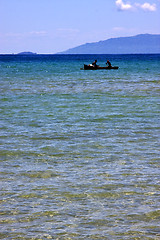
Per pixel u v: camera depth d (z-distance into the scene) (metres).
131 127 71.31
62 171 45.81
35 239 29.88
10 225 32.03
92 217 33.47
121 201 36.88
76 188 40.19
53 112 88.44
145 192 39.09
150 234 30.55
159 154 53.19
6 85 150.88
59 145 58.03
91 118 80.69
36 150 55.12
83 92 129.38
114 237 30.08
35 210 34.81
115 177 43.66
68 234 30.59
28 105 99.06
